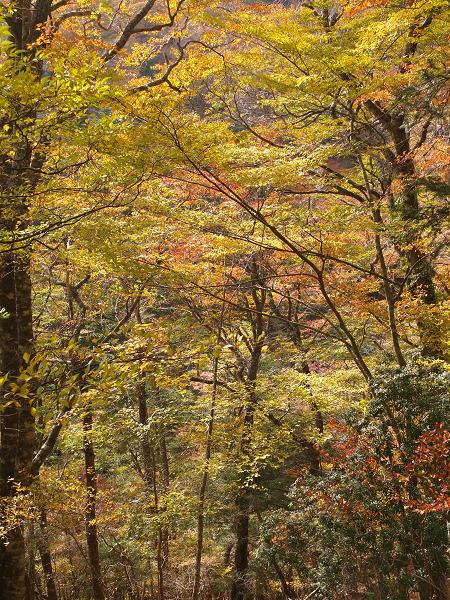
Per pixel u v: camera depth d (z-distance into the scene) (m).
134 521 10.57
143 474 12.60
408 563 6.29
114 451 13.58
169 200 7.79
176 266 8.88
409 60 8.91
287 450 12.12
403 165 9.91
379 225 8.94
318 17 9.70
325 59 8.41
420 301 9.34
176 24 10.47
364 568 6.31
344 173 11.42
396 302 9.39
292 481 11.93
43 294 11.74
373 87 8.52
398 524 6.24
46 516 10.41
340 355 13.42
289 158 8.53
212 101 10.54
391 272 11.45
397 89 9.02
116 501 12.92
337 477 6.85
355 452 6.87
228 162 7.04
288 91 9.46
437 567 6.08
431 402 6.89
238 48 10.01
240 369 13.28
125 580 12.97
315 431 11.15
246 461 10.39
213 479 11.12
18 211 5.52
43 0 7.49
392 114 10.27
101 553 13.03
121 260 6.82
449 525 6.02
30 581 10.88
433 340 8.92
